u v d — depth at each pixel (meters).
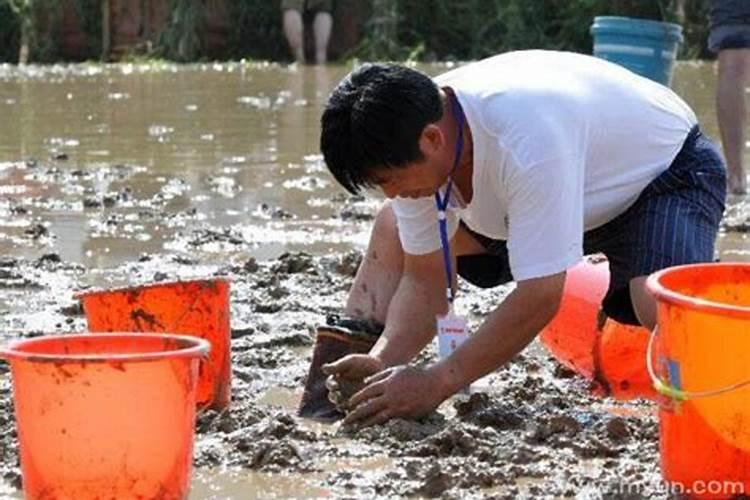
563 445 4.72
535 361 5.95
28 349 4.11
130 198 10.03
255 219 9.24
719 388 3.97
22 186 10.55
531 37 25.11
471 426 4.88
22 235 8.61
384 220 5.41
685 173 5.03
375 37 25.12
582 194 4.70
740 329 3.92
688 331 3.99
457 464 4.51
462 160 4.65
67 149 12.73
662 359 4.10
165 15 25.80
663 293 4.05
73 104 16.95
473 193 4.71
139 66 24.36
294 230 8.86
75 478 3.94
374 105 4.43
